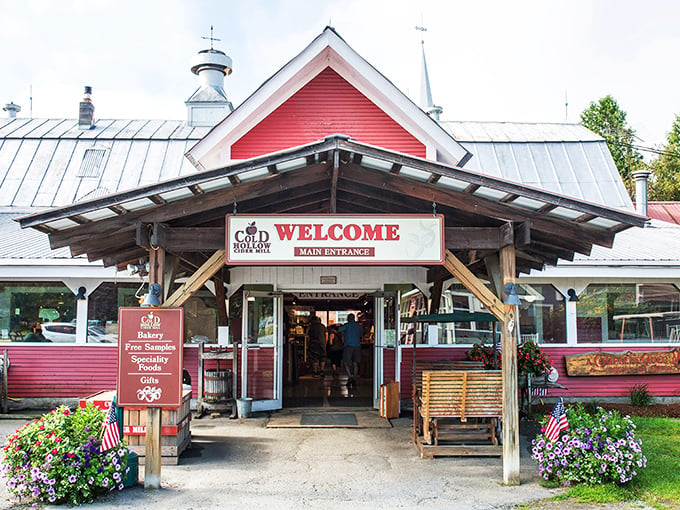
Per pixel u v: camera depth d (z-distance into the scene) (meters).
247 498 6.88
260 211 8.58
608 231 7.34
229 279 12.19
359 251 7.17
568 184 18.52
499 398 8.76
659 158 43.66
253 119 13.10
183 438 9.01
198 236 7.41
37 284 13.11
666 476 7.66
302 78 13.20
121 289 13.17
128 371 7.11
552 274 13.28
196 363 13.18
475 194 7.31
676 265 13.33
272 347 12.70
